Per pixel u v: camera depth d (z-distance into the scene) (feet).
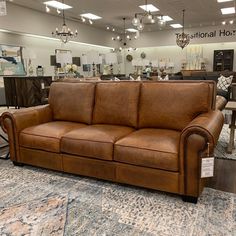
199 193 6.54
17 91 25.90
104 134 7.88
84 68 38.63
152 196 7.07
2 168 9.29
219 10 31.09
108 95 9.39
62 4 27.35
